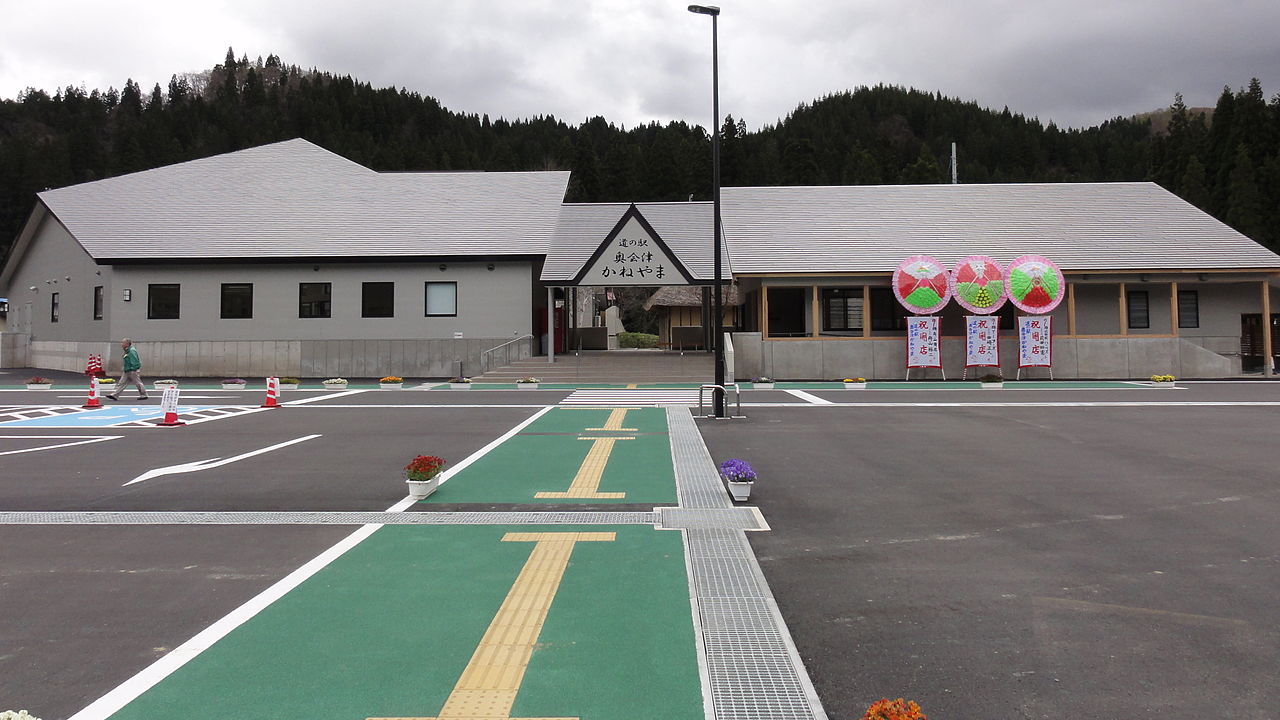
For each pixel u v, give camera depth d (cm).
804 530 656
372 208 3091
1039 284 2556
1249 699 348
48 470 966
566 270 2725
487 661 384
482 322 2831
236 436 1295
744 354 2664
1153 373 2639
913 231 2978
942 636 423
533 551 586
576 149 7475
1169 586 506
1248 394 2050
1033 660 391
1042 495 799
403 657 390
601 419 1525
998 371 2641
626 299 5788
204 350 2833
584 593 488
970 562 562
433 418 1561
